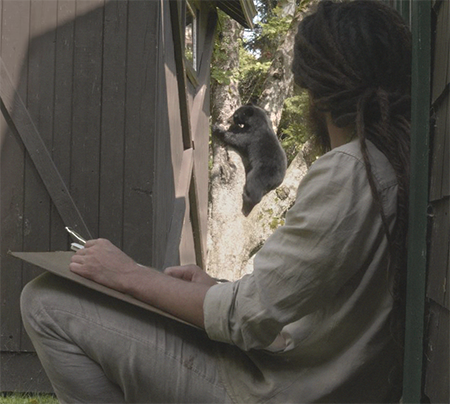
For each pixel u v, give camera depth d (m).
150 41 5.41
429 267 1.77
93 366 2.00
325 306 1.83
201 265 8.85
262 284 1.81
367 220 1.76
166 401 1.97
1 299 5.46
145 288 1.94
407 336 1.75
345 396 1.88
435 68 1.78
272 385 1.89
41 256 2.11
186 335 1.99
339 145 1.97
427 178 1.72
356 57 1.88
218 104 13.04
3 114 5.45
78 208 5.44
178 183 7.33
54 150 5.45
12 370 5.46
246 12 10.41
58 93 5.45
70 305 1.99
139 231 5.41
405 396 1.76
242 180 12.30
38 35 5.45
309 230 1.76
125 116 5.43
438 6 1.81
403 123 1.88
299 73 1.99
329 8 1.97
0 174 5.45
